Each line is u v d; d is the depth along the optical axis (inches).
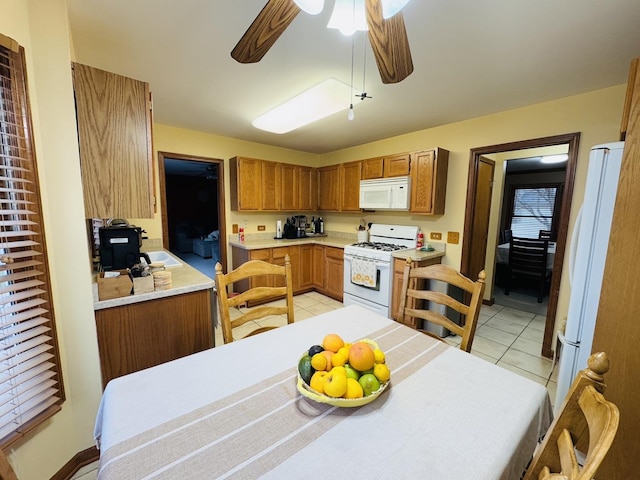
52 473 50.1
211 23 56.1
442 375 39.1
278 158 167.5
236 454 26.3
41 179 47.3
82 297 53.4
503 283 194.7
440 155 116.0
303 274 162.1
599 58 66.5
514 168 221.5
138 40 61.7
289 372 39.6
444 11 51.2
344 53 65.6
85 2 49.9
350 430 29.3
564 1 48.4
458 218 119.1
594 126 85.0
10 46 40.2
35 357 46.9
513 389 36.2
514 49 63.4
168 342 64.8
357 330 53.3
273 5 36.1
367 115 108.3
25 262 43.9
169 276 64.7
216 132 136.2
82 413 55.2
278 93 89.0
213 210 350.9
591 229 55.5
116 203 56.1
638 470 50.2
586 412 22.7
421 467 25.2
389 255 118.2
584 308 57.4
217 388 35.9
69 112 49.8
